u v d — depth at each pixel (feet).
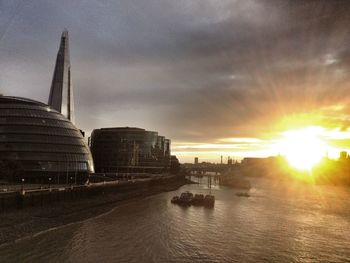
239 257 240.53
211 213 428.56
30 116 558.56
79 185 456.86
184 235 295.28
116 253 234.79
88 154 603.26
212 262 227.20
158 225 333.21
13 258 213.05
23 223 288.92
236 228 335.88
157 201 541.34
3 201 306.96
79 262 213.46
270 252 256.32
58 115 603.26
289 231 331.36
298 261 238.48
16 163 499.92
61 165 539.70
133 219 359.46
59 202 387.55
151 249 247.91
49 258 217.36
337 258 248.32
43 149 533.96
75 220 331.98
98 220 344.49
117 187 565.53
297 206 524.52
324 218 416.46
